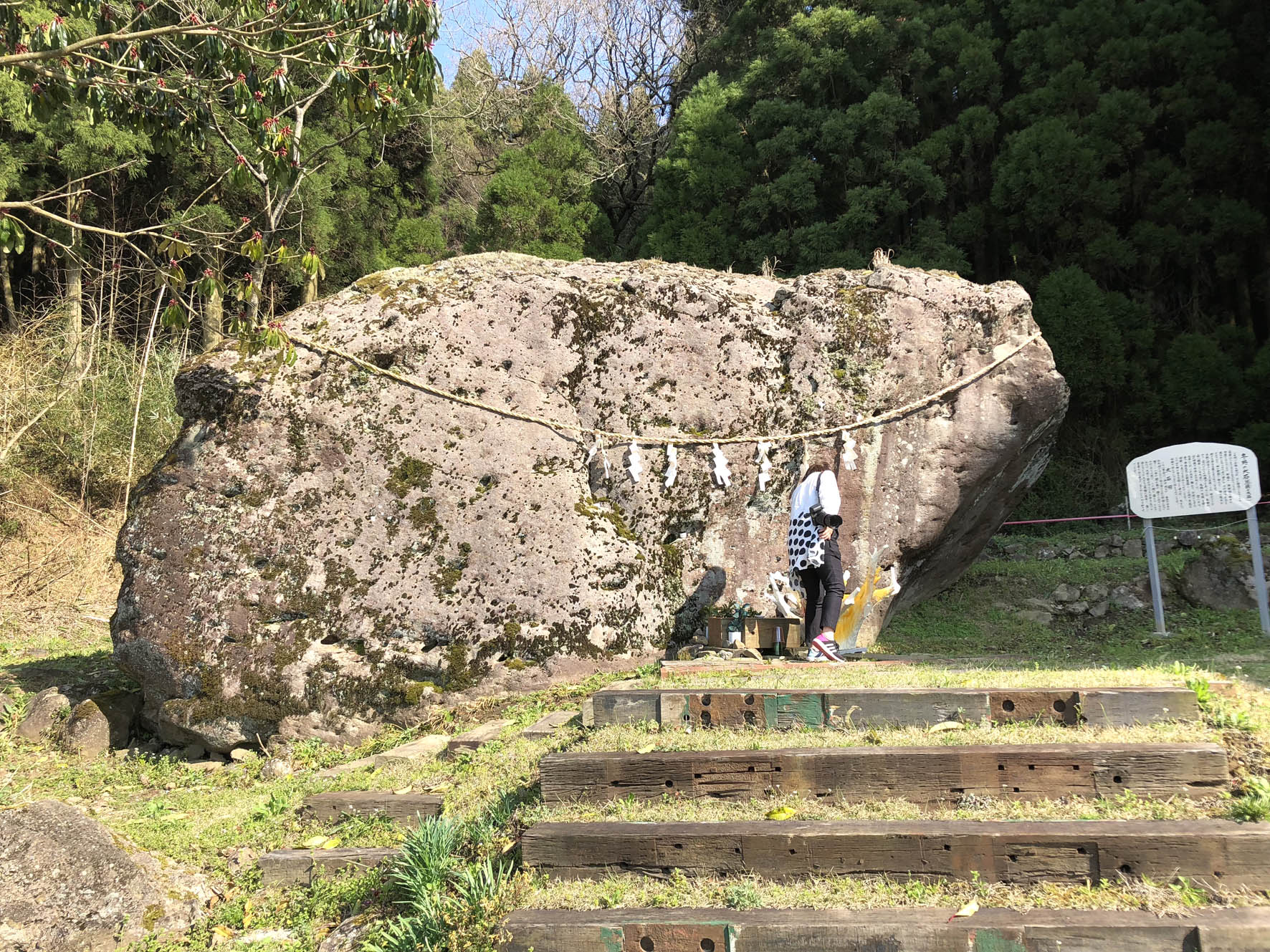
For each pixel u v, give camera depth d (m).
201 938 4.60
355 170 19.14
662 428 8.02
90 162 13.82
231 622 7.18
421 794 5.54
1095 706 4.52
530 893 3.79
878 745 4.37
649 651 7.50
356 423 7.57
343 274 19.80
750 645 7.16
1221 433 13.95
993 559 11.45
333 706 7.10
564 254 21.44
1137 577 9.66
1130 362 13.95
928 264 15.15
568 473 7.78
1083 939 3.18
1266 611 8.35
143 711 7.66
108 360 14.95
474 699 7.18
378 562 7.36
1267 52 14.02
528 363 7.95
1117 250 14.16
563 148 22.77
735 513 7.97
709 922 3.41
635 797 4.33
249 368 7.63
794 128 16.89
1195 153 14.02
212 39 6.82
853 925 3.32
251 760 7.09
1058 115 14.84
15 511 13.49
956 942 3.24
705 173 17.92
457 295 8.01
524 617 7.31
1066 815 3.86
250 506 7.39
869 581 7.96
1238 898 3.36
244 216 16.45
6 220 6.51
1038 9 15.24
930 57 16.44
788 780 4.24
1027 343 8.15
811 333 8.27
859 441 8.05
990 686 4.76
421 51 6.83
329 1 6.79
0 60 6.23
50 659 9.68
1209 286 14.97
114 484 14.61
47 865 4.62
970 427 8.05
